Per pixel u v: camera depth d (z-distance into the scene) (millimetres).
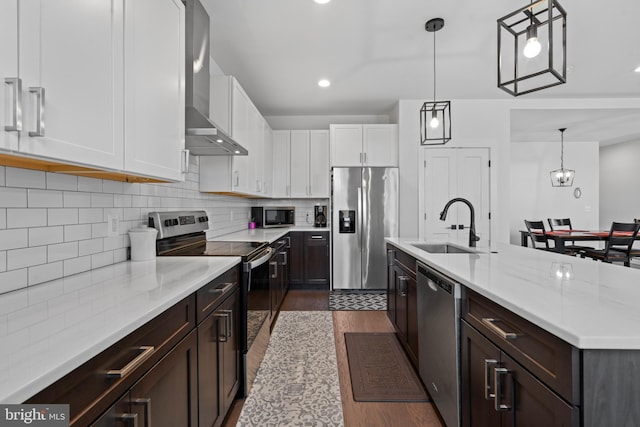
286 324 3141
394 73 3562
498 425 1092
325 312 3508
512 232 7367
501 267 1533
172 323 1070
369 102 4512
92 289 1138
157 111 1433
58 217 1301
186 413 1175
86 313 876
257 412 1806
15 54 741
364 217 4320
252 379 2074
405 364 2365
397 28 2680
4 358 613
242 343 1949
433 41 2891
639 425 727
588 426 725
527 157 7352
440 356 1613
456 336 1414
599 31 2744
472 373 1295
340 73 3561
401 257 2607
